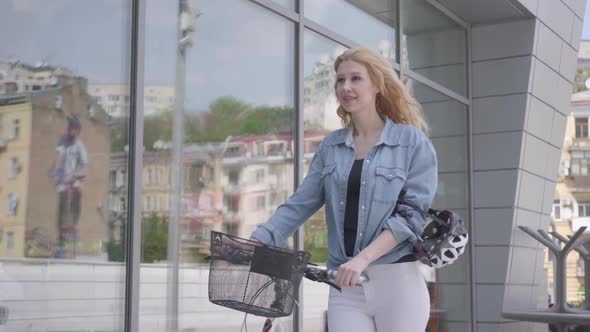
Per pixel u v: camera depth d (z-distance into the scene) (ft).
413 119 10.27
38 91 13.19
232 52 17.76
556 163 32.30
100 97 14.32
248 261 8.55
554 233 28.40
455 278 28.14
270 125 18.93
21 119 12.87
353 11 23.21
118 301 14.47
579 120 142.61
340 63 10.07
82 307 13.78
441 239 9.49
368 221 9.64
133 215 14.70
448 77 28.66
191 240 16.26
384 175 9.70
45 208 13.23
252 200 18.16
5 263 12.57
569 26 32.07
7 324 12.55
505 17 29.09
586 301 28.99
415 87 26.43
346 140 10.07
